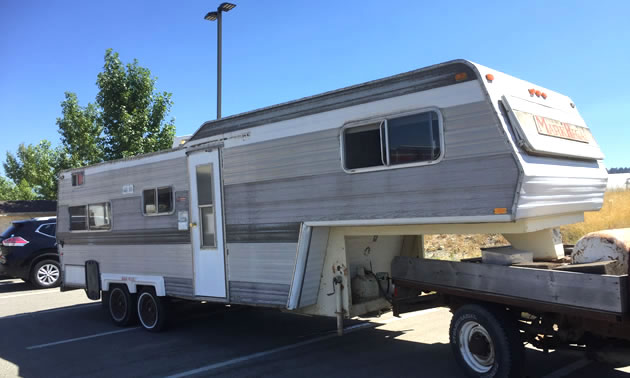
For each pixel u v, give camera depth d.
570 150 4.82
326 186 5.27
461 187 4.27
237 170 6.20
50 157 26.36
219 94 12.77
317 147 5.37
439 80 4.46
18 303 10.80
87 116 18.41
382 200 4.81
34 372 5.80
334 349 6.03
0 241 13.00
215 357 5.99
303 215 5.47
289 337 6.76
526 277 4.08
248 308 8.22
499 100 4.24
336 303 5.48
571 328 4.08
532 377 4.64
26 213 24.41
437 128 4.45
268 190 5.84
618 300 3.47
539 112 4.70
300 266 5.45
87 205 8.82
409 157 4.62
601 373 4.70
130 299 7.90
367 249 5.86
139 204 7.70
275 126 5.79
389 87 4.80
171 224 7.13
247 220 6.06
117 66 15.92
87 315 9.19
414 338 6.33
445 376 4.87
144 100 16.03
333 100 5.25
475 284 4.50
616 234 4.07
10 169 36.66
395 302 5.35
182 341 6.85
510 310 4.38
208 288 6.58
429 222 4.48
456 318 4.63
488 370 4.35
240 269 6.14
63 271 9.43
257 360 5.77
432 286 4.92
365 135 4.98
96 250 8.59
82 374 5.63
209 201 6.57
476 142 4.20
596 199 5.45
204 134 6.69
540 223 4.50
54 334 7.74
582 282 3.69
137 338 7.19
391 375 4.98
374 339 6.39
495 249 4.83
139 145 15.68
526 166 4.00
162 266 7.29
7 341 7.41
